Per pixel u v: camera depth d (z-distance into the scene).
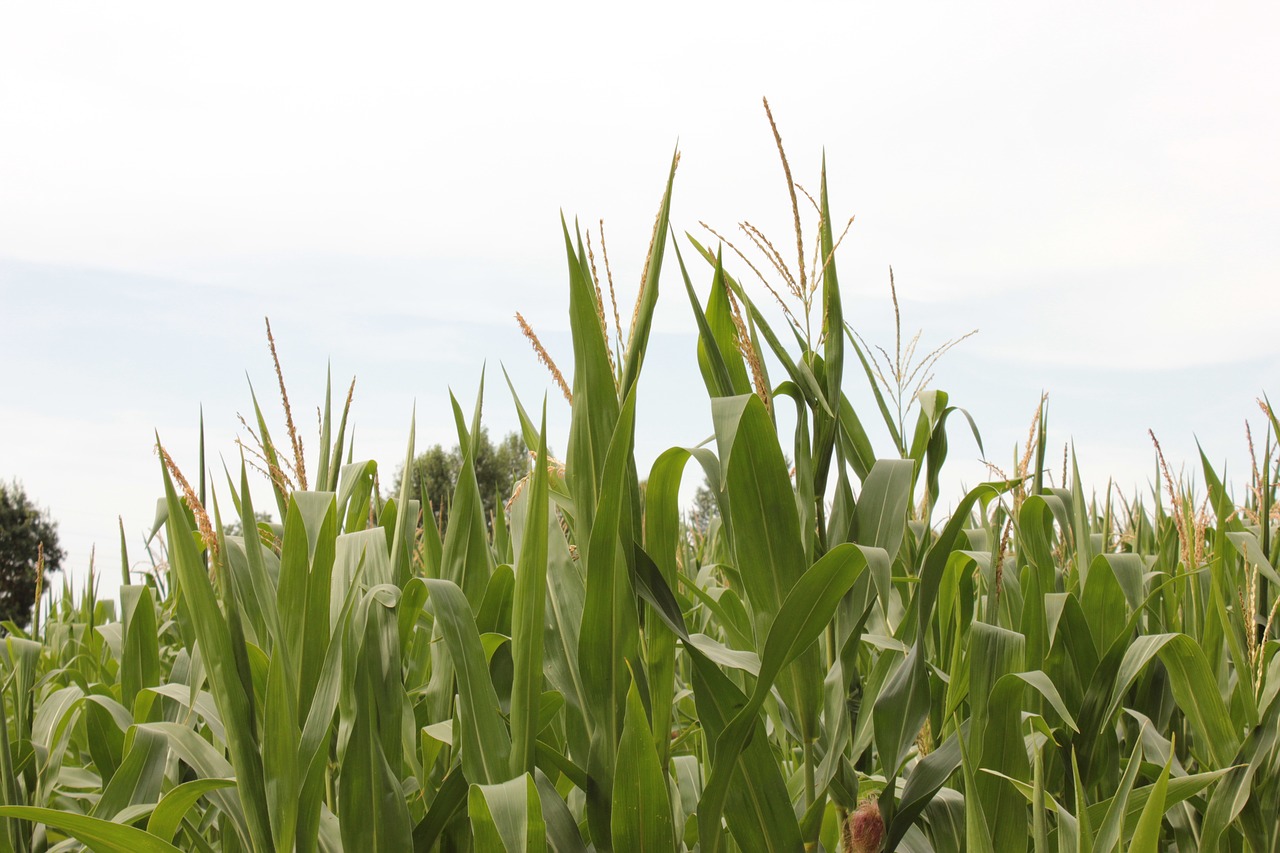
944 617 2.10
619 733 1.44
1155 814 1.20
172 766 2.07
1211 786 1.87
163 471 1.35
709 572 3.21
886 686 1.73
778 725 2.11
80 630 4.65
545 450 1.35
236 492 2.01
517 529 1.82
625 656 1.44
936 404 2.09
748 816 1.50
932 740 2.06
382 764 1.50
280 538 2.06
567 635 1.58
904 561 2.38
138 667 2.22
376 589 1.62
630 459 1.51
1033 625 2.00
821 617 1.37
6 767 1.70
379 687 1.62
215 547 1.49
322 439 2.04
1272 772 1.80
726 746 1.38
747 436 1.57
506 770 1.34
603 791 1.42
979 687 1.67
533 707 1.36
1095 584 2.08
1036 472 2.16
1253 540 1.94
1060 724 1.94
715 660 1.53
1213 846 1.78
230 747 1.37
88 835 1.25
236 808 1.56
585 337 1.47
